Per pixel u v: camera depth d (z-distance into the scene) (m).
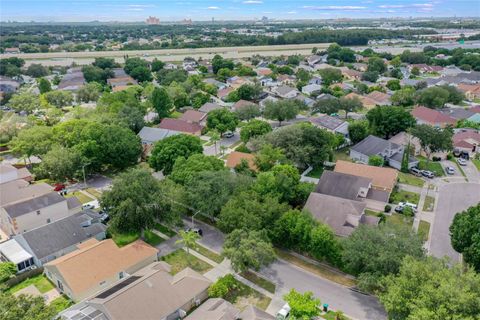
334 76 180.50
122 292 40.62
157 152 77.62
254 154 82.62
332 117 111.12
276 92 154.88
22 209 60.28
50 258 53.31
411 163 83.38
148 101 132.50
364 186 67.00
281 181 63.31
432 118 111.00
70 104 140.75
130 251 51.41
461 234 48.22
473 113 117.00
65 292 46.81
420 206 67.81
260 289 47.31
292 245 54.62
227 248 48.72
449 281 35.31
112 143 81.56
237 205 55.75
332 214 57.25
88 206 68.69
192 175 63.28
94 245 51.00
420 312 32.72
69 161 76.12
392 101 137.25
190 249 55.97
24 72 199.62
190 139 78.88
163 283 43.31
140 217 54.41
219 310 40.28
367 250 45.09
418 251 44.22
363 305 44.31
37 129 89.06
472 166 85.69
